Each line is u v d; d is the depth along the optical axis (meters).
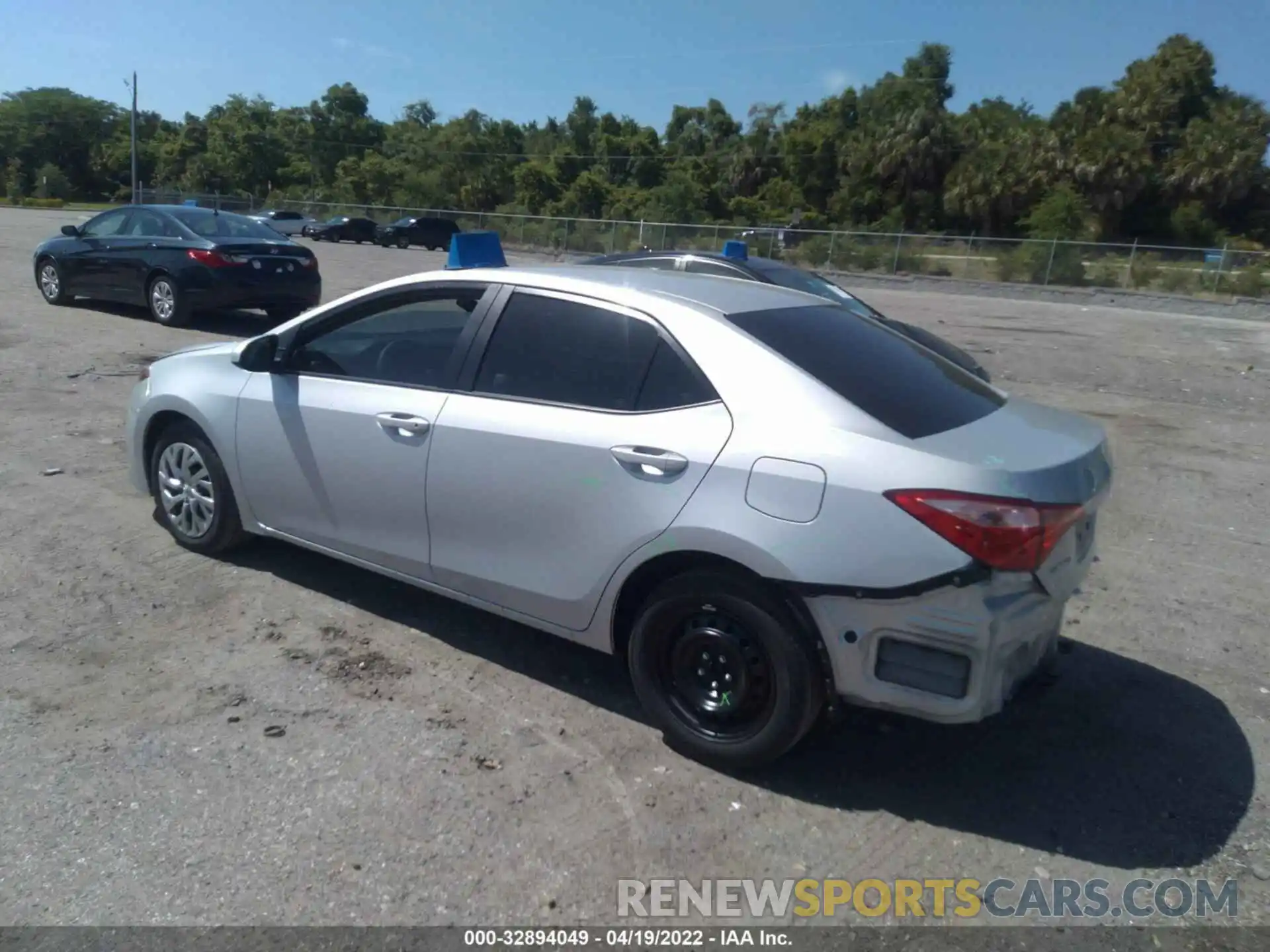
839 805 3.68
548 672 4.53
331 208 52.94
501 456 4.15
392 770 3.73
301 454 4.85
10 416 8.20
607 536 3.89
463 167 76.12
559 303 4.25
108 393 9.23
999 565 3.29
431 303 4.60
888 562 3.35
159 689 4.21
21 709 4.02
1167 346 19.27
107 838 3.31
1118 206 57.94
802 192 71.69
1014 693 3.63
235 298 12.79
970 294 33.59
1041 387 13.24
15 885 3.09
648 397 3.91
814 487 3.47
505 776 3.73
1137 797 3.81
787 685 3.60
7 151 91.31
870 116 72.75
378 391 4.61
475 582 4.36
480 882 3.19
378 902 3.09
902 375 4.05
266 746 3.85
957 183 61.38
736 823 3.55
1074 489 3.51
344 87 87.88
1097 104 61.38
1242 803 3.80
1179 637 5.28
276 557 5.58
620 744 3.99
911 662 3.42
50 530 5.83
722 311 4.03
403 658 4.58
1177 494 8.05
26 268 19.56
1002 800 3.76
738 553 3.56
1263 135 57.16
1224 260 31.45
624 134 89.69
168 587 5.16
